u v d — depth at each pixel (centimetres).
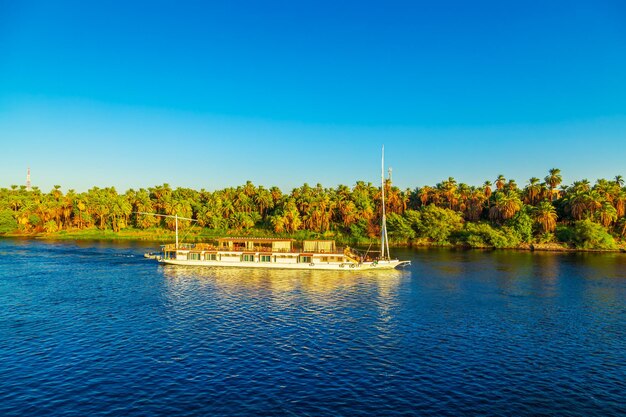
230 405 3231
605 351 4441
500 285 7838
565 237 14275
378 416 3108
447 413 3167
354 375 3781
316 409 3189
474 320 5500
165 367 3903
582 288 7550
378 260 9875
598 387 3625
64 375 3719
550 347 4534
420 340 4709
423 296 6900
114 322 5266
